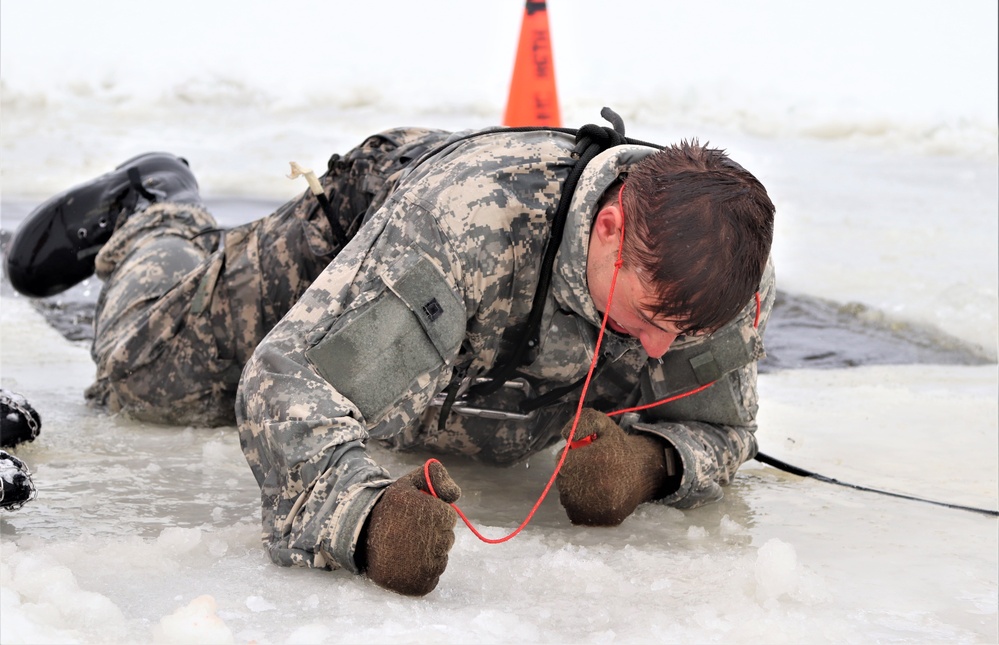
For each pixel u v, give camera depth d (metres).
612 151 1.93
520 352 2.10
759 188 1.79
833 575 2.06
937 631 1.82
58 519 2.18
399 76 13.93
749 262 1.75
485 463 2.65
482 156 1.99
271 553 1.87
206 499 2.35
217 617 1.60
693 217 1.72
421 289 1.87
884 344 4.20
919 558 2.17
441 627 1.66
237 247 2.77
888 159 9.90
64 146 8.60
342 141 9.62
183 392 2.85
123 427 2.92
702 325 1.78
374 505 1.76
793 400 3.45
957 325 4.33
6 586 1.67
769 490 2.60
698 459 2.26
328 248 2.65
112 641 1.57
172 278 3.06
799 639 1.72
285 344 1.89
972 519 2.42
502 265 1.94
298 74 13.45
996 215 6.79
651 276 1.74
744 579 1.96
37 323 4.15
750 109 12.93
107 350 2.97
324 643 1.58
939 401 3.43
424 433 2.47
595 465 2.16
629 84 13.98
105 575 1.83
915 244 5.86
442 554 1.74
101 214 3.40
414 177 2.04
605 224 1.84
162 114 11.73
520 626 1.68
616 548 2.12
